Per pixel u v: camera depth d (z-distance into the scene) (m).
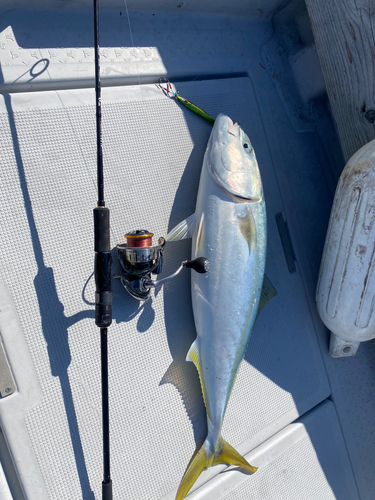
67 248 0.70
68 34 0.74
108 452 0.64
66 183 0.71
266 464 0.83
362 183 0.74
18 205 0.67
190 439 0.75
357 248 0.77
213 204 0.75
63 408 0.67
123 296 0.74
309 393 0.91
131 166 0.76
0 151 0.67
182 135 0.82
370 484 0.93
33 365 0.66
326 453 0.90
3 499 0.63
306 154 1.00
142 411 0.73
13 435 0.64
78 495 0.66
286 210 0.95
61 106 0.71
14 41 0.70
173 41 0.85
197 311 0.76
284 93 0.99
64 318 0.69
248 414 0.83
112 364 0.72
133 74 0.79
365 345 1.01
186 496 0.75
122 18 0.80
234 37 0.94
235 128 0.78
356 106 0.85
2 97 0.67
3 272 0.66
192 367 0.78
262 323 0.88
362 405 0.96
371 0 0.77
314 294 0.95
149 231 0.77
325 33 0.86
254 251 0.77
